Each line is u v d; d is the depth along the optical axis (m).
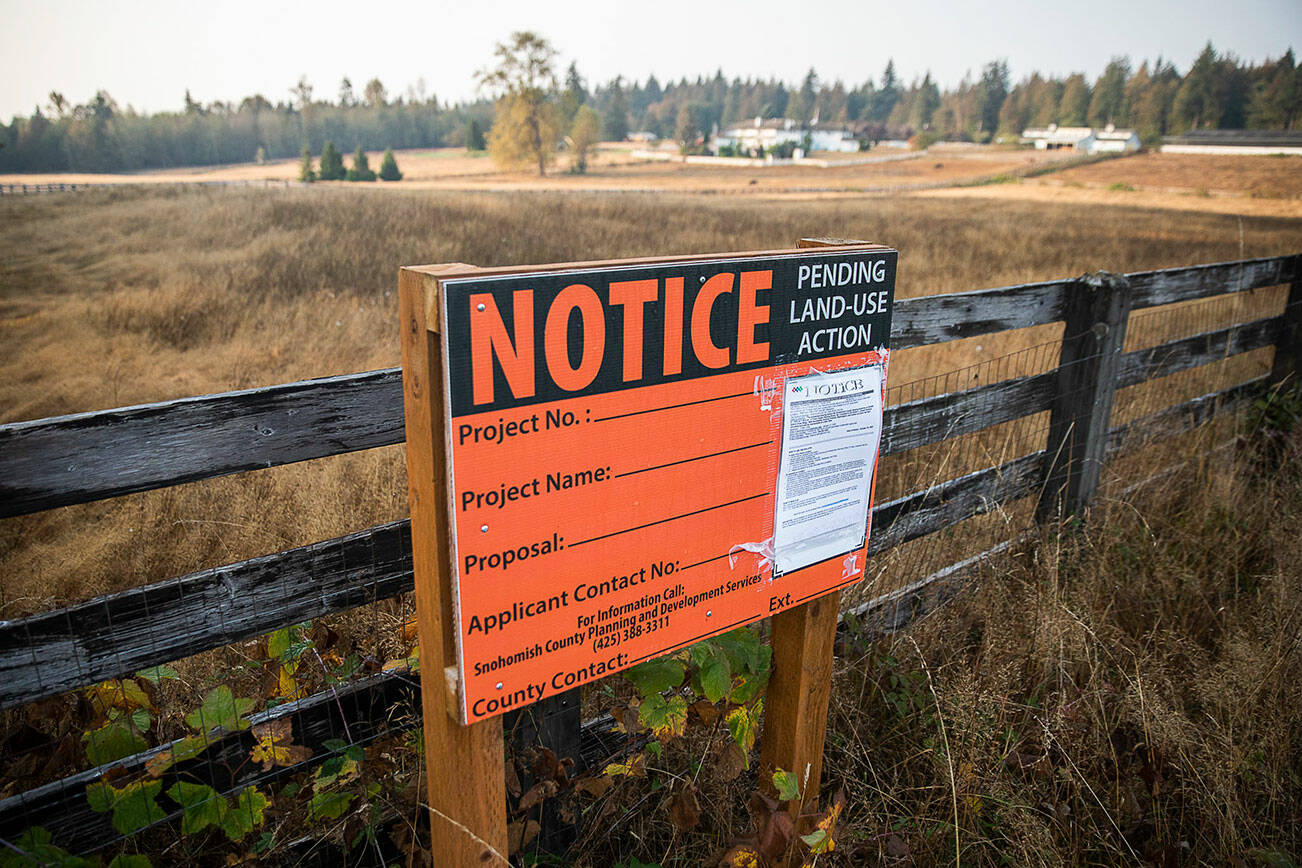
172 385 7.82
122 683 1.74
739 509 1.55
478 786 1.38
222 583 1.52
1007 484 3.22
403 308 1.13
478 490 1.17
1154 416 3.91
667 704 1.75
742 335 1.44
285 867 1.73
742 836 1.78
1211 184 55.88
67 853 1.34
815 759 1.92
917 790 2.17
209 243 20.53
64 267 17.36
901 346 2.66
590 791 1.86
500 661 1.28
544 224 25.66
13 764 1.72
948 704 2.24
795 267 1.49
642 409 1.34
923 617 2.77
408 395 1.16
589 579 1.35
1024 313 3.08
